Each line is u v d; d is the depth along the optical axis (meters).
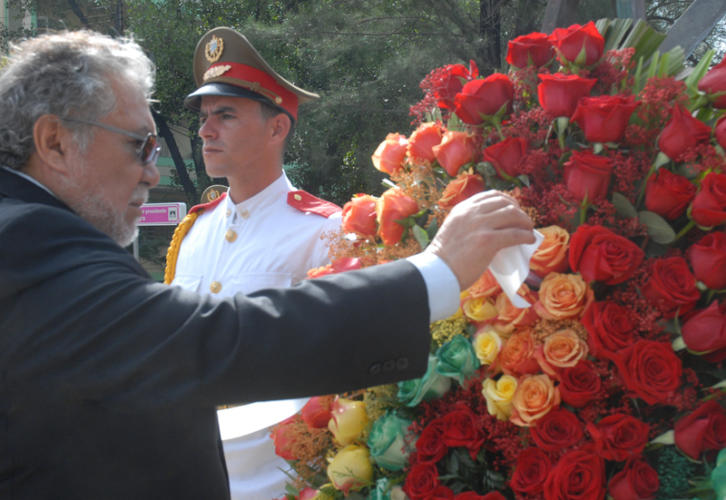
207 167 1.93
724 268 0.95
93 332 0.80
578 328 1.01
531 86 1.17
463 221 0.89
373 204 1.28
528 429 1.03
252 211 1.95
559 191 1.05
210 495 0.95
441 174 1.26
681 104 1.06
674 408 1.01
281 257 1.87
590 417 0.99
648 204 1.02
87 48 0.97
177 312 0.81
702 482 0.96
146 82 1.02
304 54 8.96
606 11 5.61
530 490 0.98
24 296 0.82
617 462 0.99
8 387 0.84
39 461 0.86
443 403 1.11
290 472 1.62
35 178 0.95
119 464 0.88
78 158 0.94
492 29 7.47
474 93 1.15
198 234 2.08
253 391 0.79
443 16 7.55
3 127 0.94
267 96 1.89
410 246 1.19
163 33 10.13
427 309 0.84
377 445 1.10
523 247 0.91
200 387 0.78
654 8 6.98
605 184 1.03
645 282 1.00
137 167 1.00
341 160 8.83
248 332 0.79
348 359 0.80
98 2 11.46
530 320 1.04
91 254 0.85
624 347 0.98
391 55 7.82
